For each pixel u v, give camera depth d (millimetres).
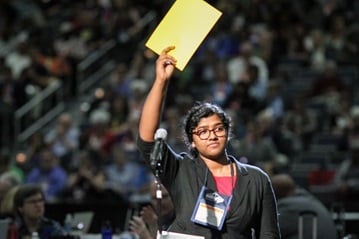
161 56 8039
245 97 23203
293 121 22141
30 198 12211
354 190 18406
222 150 8117
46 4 30859
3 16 30016
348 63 25141
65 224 12727
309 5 27969
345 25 26797
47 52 26797
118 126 23250
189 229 7988
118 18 27953
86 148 22125
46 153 19844
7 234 11500
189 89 24328
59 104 25688
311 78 24625
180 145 20469
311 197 13422
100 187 18281
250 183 8117
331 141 21844
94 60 27031
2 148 23969
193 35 8086
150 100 8016
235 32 26141
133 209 13258
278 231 8195
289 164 21203
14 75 26875
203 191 8031
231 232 7988
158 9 28422
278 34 26422
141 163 20797
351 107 23078
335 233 12352
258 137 20688
